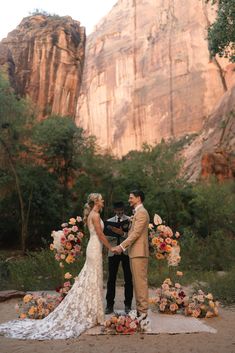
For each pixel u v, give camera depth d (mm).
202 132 66125
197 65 76312
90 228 6500
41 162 28344
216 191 27812
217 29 17734
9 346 5297
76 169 29031
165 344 5332
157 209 28109
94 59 102062
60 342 5488
